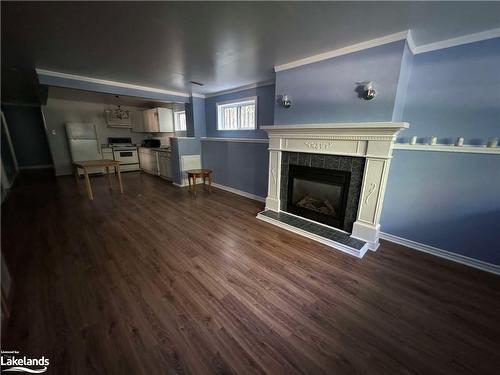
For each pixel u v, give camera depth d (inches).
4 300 60.6
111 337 55.2
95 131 239.0
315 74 103.1
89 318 60.3
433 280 76.7
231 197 171.6
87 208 143.4
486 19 67.1
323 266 84.4
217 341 54.6
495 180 76.5
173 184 211.5
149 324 58.9
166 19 69.9
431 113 88.2
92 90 142.1
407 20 69.6
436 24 71.4
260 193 162.4
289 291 71.3
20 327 57.2
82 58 104.1
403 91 88.7
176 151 197.9
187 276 78.1
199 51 95.8
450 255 88.4
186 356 51.1
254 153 160.7
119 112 263.7
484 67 76.0
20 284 72.5
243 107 172.6
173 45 89.3
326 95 101.0
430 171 88.3
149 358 50.5
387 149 85.7
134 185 205.9
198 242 101.8
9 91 183.2
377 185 90.9
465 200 82.7
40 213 134.1
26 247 95.3
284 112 119.3
